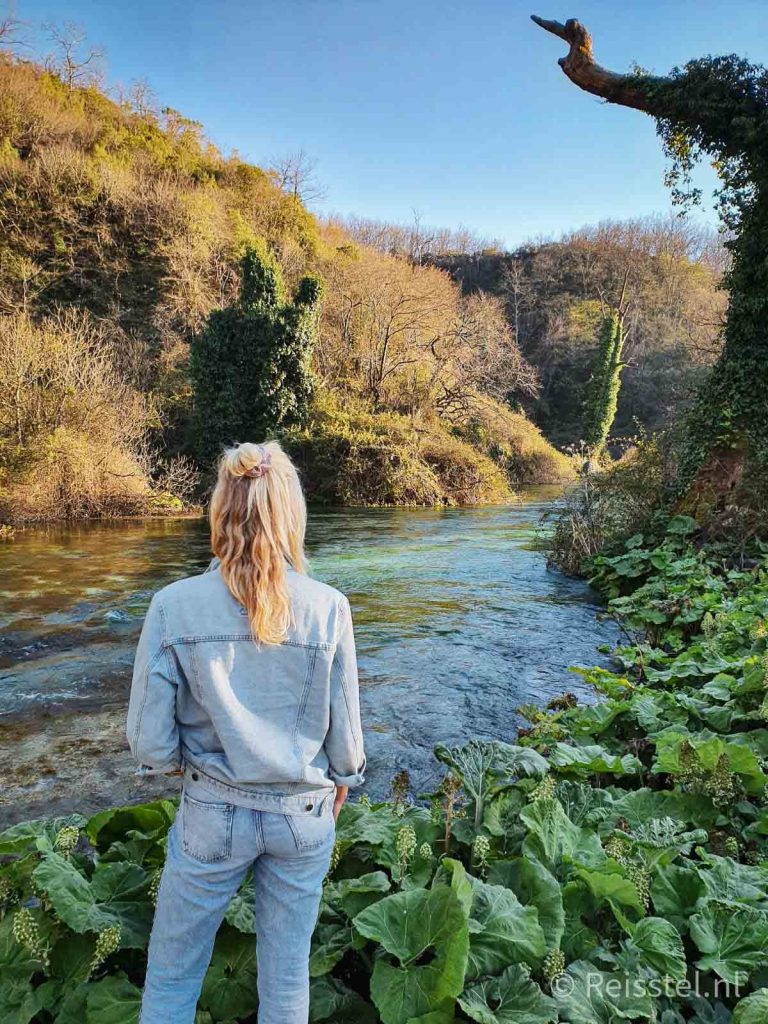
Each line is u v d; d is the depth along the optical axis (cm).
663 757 313
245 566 165
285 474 175
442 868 222
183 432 2395
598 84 1091
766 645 504
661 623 689
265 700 163
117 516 1795
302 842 162
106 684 595
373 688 592
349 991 198
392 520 1906
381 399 2920
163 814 244
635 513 1095
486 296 5125
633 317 4984
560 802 284
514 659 675
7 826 374
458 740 490
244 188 3772
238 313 2350
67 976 192
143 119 3750
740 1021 177
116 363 2342
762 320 1034
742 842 283
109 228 2861
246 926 195
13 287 2575
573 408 4884
